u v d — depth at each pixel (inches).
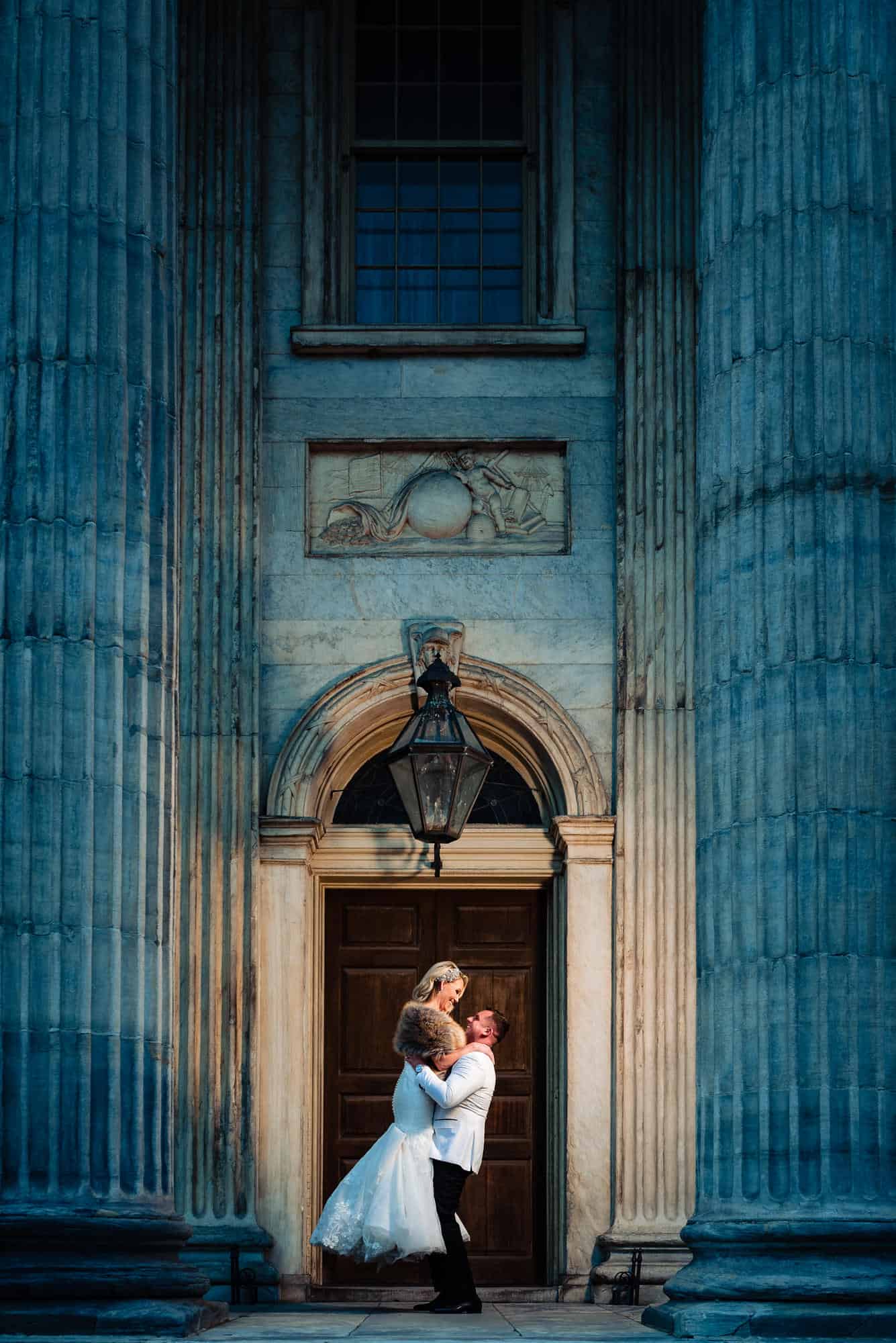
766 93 466.9
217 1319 430.9
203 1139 557.9
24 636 438.9
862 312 454.3
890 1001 424.8
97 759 437.4
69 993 425.4
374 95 625.6
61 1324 397.7
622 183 611.2
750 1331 397.1
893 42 468.1
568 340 602.9
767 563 446.9
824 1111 418.0
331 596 594.9
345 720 584.7
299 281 610.9
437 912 601.0
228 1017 564.7
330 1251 512.7
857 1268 407.8
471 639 592.7
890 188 461.7
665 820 577.9
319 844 589.0
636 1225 553.0
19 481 446.0
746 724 443.2
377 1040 593.9
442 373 604.4
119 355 454.3
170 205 474.6
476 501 601.6
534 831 589.6
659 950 570.9
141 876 438.6
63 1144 419.2
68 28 464.1
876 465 448.5
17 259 455.5
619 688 585.0
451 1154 467.2
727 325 465.1
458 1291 471.2
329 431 601.6
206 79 616.4
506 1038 593.9
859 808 432.8
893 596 443.8
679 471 596.4
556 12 621.6
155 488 457.7
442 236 620.7
